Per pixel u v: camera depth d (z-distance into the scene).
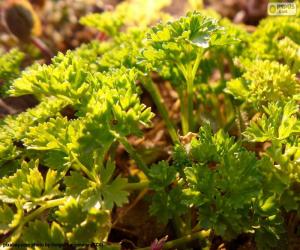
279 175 0.27
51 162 0.27
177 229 0.30
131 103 0.27
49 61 0.45
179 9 0.52
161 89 0.42
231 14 0.52
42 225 0.26
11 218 0.26
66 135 0.26
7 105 0.37
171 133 0.34
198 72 0.36
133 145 0.37
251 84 0.31
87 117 0.26
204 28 0.30
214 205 0.26
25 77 0.28
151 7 0.48
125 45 0.35
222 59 0.37
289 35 0.37
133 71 0.29
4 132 0.30
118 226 0.32
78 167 0.31
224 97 0.37
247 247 0.29
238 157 0.27
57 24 0.49
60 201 0.27
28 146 0.27
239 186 0.26
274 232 0.27
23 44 0.45
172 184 0.30
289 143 0.27
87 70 0.31
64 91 0.28
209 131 0.28
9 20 0.44
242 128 0.33
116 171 0.35
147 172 0.29
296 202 0.27
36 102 0.37
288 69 0.34
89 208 0.25
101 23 0.40
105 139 0.26
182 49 0.30
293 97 0.30
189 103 0.33
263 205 0.27
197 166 0.27
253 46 0.37
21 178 0.27
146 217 0.32
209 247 0.28
